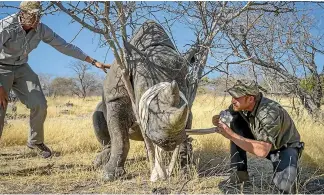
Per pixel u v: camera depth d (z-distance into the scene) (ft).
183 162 15.10
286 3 17.33
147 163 17.10
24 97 19.16
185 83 13.73
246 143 13.03
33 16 17.01
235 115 14.37
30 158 20.74
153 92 11.35
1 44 17.48
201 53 14.64
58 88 134.72
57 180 15.90
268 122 12.91
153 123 10.82
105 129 18.94
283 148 13.69
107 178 15.34
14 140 25.80
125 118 15.64
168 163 14.35
